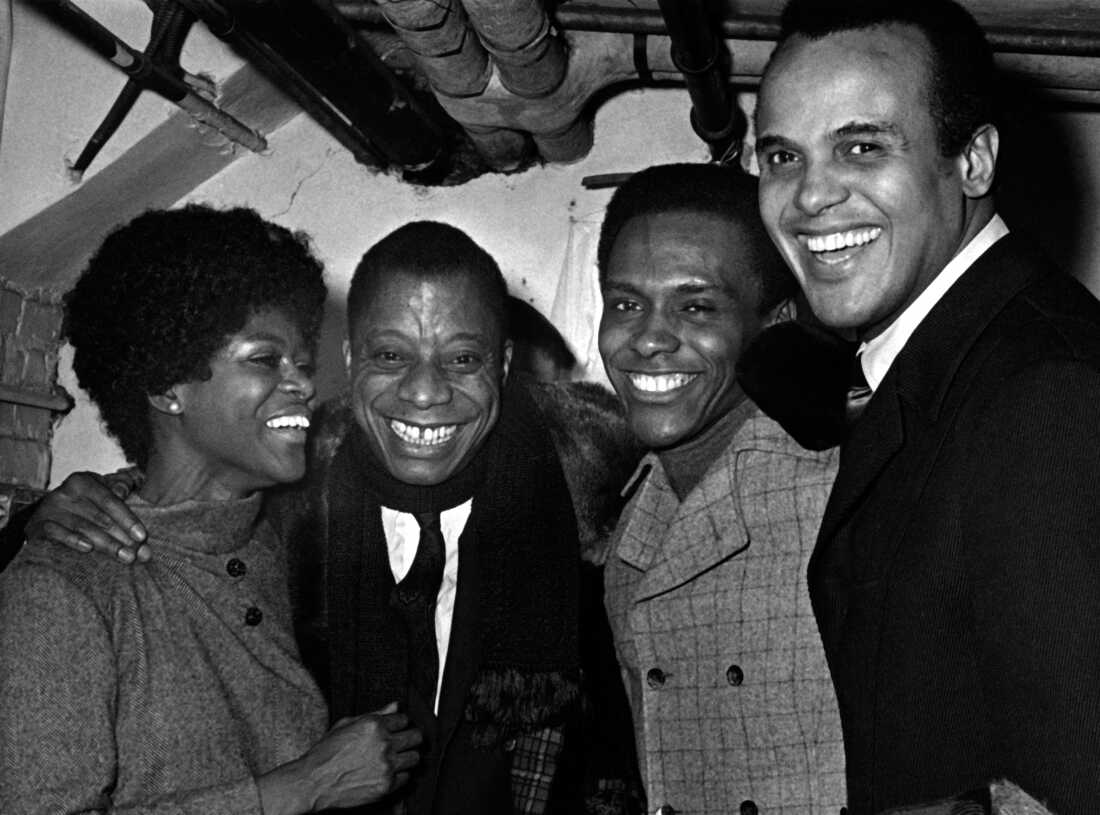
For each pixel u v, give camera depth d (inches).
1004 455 53.7
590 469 112.3
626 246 88.9
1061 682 49.6
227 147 145.6
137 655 74.4
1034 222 137.9
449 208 149.1
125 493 81.3
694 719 82.6
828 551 65.1
